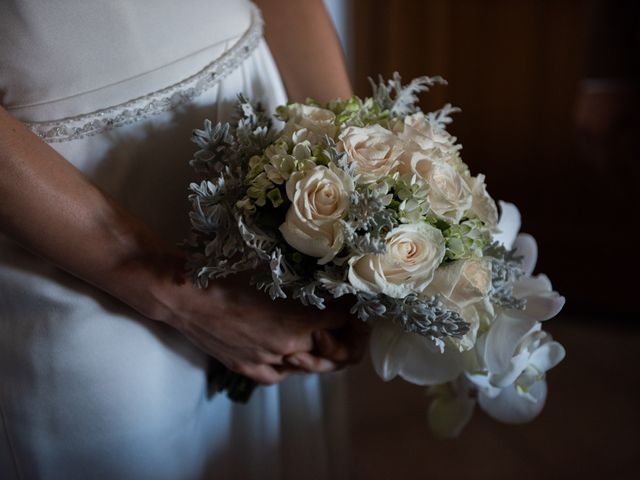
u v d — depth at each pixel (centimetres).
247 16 65
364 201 48
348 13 181
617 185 173
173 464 66
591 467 129
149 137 60
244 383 67
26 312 59
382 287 49
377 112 60
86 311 59
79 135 57
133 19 57
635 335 173
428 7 180
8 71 56
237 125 57
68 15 55
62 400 60
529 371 61
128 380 61
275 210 52
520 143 186
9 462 63
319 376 80
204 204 51
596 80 151
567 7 173
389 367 58
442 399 67
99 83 57
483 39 181
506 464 131
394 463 131
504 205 65
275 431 75
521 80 182
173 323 58
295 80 72
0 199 50
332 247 48
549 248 185
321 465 80
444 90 187
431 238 50
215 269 51
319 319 60
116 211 55
